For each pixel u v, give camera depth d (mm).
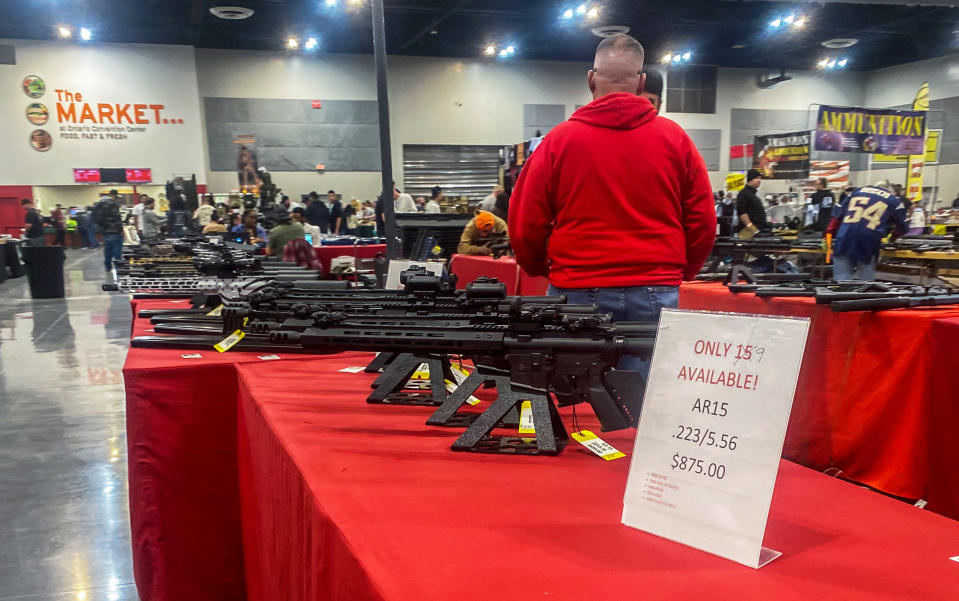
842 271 4816
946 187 20375
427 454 1355
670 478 973
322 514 1068
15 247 14531
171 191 15102
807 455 2727
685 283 3973
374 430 1525
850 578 838
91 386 5633
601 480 1207
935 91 20859
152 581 2328
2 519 3266
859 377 2469
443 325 1488
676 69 21219
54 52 17250
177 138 18344
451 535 969
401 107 20094
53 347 7180
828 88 23000
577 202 1855
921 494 2234
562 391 1395
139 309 3615
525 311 1404
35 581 2713
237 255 3387
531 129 21031
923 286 2750
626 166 1814
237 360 2354
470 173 20828
